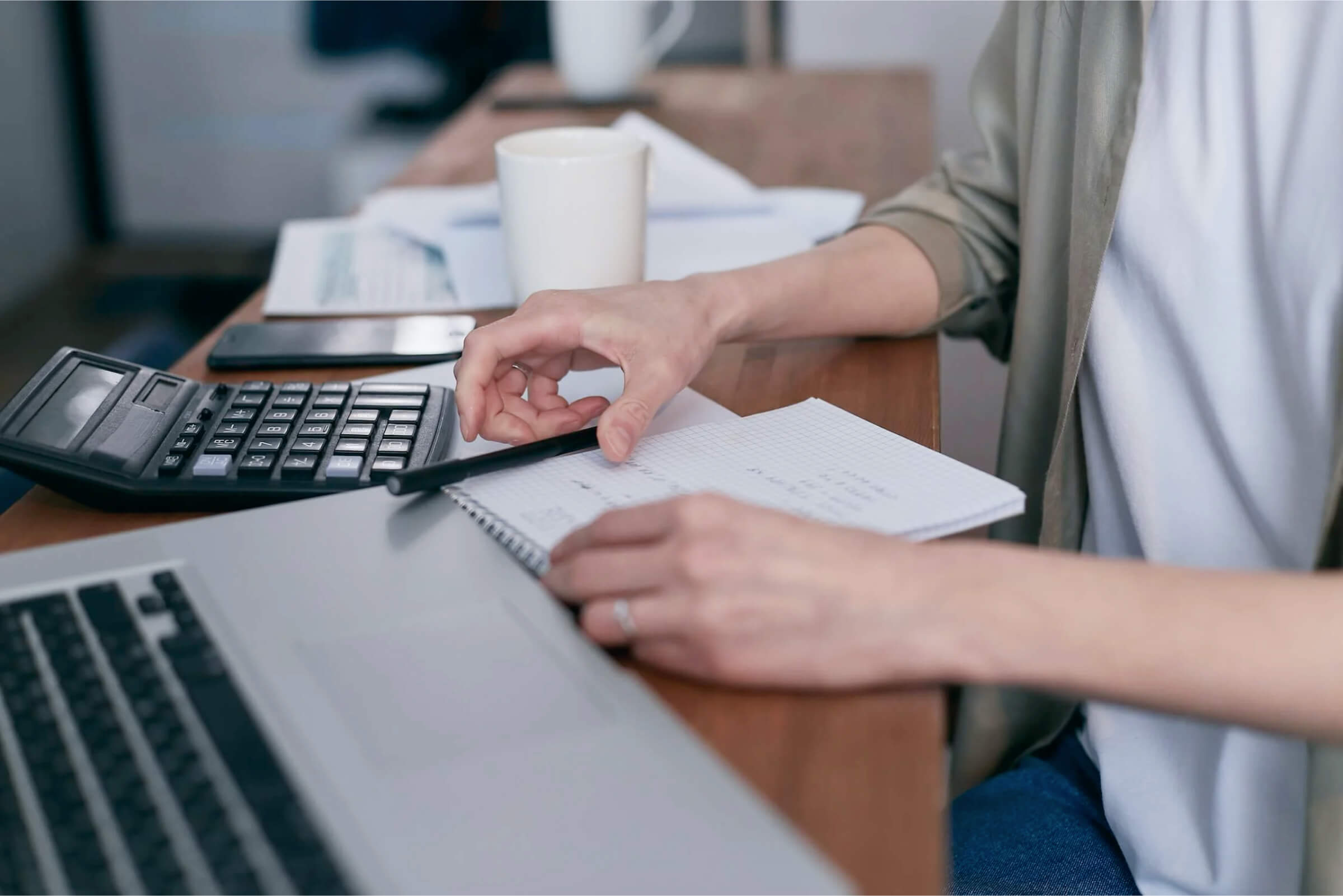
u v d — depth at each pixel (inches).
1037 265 28.2
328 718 13.5
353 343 27.5
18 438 19.8
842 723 14.5
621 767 12.9
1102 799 26.6
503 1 99.4
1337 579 15.4
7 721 13.2
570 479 19.6
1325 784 20.5
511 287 29.7
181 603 15.7
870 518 17.7
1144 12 24.2
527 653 14.9
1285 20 22.8
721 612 14.8
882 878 12.1
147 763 12.5
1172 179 24.7
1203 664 14.6
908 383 25.5
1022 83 28.5
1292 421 23.3
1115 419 25.9
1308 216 22.0
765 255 32.9
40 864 11.3
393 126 106.2
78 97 106.1
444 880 11.3
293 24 103.0
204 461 20.2
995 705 28.0
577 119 51.9
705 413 22.9
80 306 107.3
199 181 109.4
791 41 66.9
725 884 11.3
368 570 16.8
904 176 42.0
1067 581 15.1
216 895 10.9
